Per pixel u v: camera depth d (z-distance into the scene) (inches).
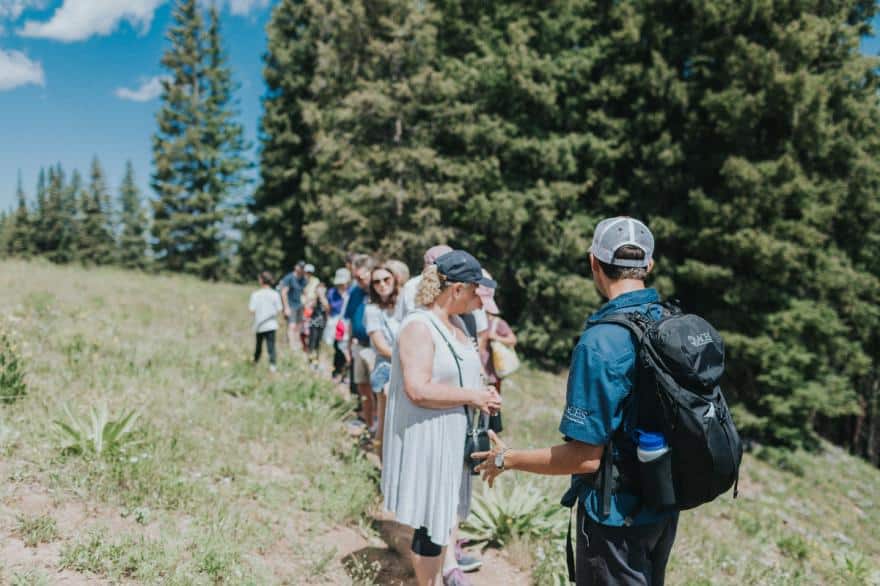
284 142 1360.7
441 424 120.3
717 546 258.5
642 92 792.9
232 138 1930.4
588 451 84.7
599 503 85.1
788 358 655.1
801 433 692.7
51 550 123.4
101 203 2913.4
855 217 743.7
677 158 737.0
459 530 186.7
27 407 200.5
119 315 455.8
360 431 265.4
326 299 418.3
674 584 188.4
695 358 79.4
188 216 1828.2
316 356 426.3
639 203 792.9
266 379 319.6
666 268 746.8
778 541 312.5
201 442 205.8
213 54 1947.6
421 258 808.3
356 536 168.9
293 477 196.5
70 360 272.2
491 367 206.4
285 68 1368.1
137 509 145.3
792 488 546.0
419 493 119.4
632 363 83.3
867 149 719.7
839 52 695.1
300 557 147.6
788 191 641.0
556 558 170.6
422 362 117.3
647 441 81.6
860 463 747.4
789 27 645.3
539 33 821.9
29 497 143.0
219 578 127.6
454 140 842.2
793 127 659.4
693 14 751.7
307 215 1234.0
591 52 812.0
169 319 492.4
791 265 641.6
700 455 78.3
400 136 819.4
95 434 174.4
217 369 313.7
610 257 91.4
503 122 791.1
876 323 807.7
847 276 689.0
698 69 740.0
